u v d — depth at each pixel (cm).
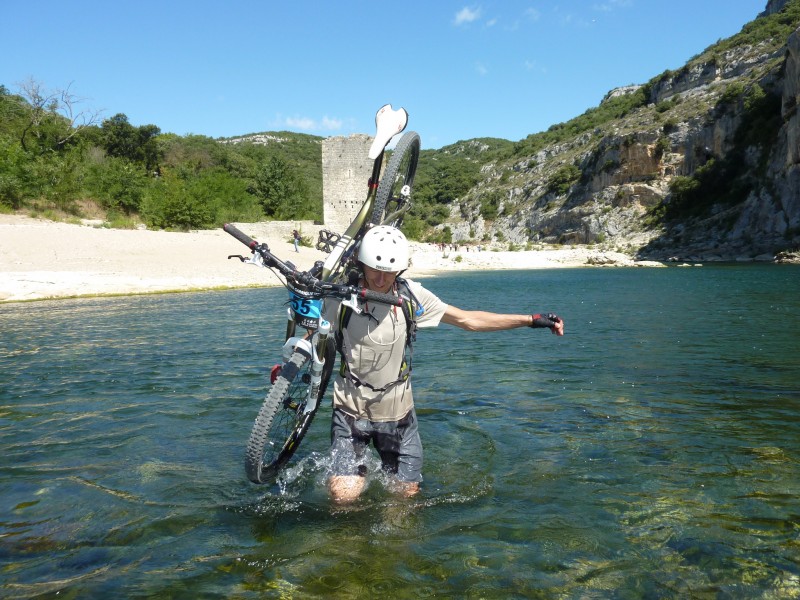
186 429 484
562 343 925
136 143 7325
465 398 589
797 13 9344
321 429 481
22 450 433
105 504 341
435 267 5322
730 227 6303
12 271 2095
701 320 1194
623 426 488
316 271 363
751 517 319
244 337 998
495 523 318
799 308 1387
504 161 14638
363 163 5303
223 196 6203
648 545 292
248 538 303
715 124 7381
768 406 540
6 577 266
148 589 256
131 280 2097
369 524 317
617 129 9531
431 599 249
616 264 5441
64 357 809
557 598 249
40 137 5716
